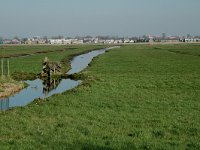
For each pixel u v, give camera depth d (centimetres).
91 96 3519
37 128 2295
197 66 7469
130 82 4650
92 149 1888
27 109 2906
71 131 2225
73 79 5716
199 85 4353
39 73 6253
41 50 16488
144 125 2403
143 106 3048
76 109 2909
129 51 14975
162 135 2172
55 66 6212
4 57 10925
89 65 8044
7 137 2094
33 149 1877
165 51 14650
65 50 16475
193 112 2822
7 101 3669
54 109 2912
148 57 10744
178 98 3447
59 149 1884
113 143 1991
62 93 3750
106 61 9062
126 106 3038
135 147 1927
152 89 4059
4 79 4750
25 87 4781
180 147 1930
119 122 2475
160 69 6856
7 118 2566
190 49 16100
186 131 2258
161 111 2848
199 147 1934
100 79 4994
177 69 6831
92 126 2364
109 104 3119
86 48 19362
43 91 4422
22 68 7194
